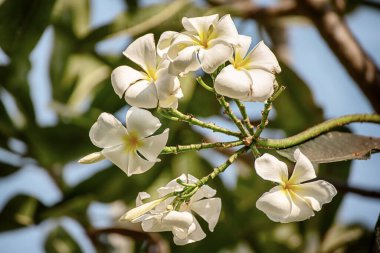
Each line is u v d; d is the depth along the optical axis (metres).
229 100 1.81
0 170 1.87
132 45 1.21
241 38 1.21
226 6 1.86
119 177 1.80
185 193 1.21
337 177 1.77
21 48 1.83
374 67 1.72
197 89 1.82
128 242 1.85
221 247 1.87
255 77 1.19
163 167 1.82
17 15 1.80
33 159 1.87
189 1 1.83
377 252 1.27
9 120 1.84
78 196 1.80
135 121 1.21
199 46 1.18
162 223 1.19
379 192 1.61
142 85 1.20
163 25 1.83
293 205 1.19
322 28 1.76
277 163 1.20
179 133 1.82
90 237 1.82
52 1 1.81
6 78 1.84
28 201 1.82
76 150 1.84
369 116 1.34
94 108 1.83
